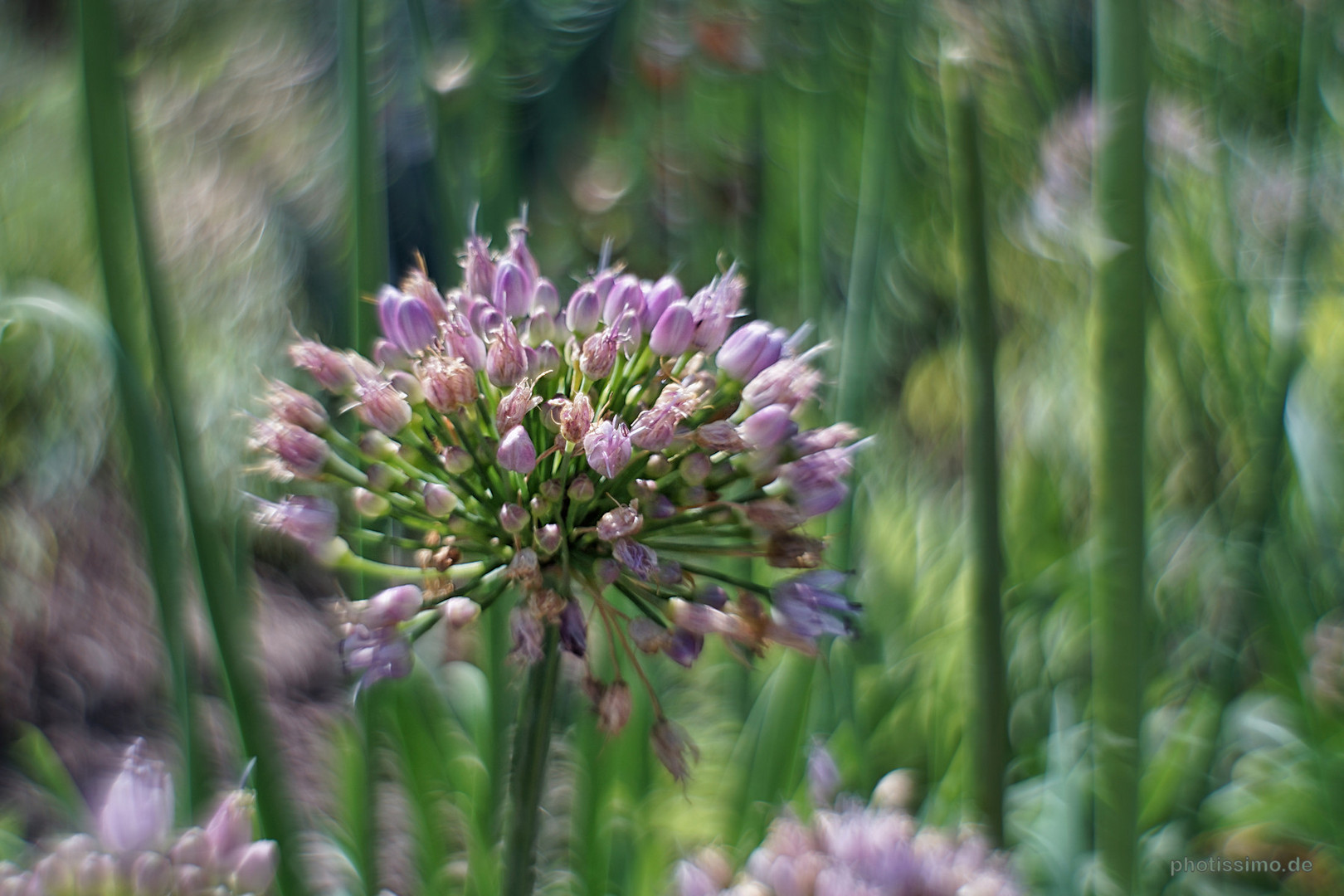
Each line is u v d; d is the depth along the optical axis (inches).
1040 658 26.0
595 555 16.3
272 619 33.9
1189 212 28.3
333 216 35.8
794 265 31.1
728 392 16.4
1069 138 27.3
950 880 17.4
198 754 17.1
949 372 36.2
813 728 20.5
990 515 17.5
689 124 25.4
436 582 16.2
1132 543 16.9
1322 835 22.0
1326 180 24.3
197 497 16.9
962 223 17.2
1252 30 27.7
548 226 29.2
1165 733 23.5
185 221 34.8
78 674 32.4
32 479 34.0
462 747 22.8
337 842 21.5
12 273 32.8
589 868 19.2
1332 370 24.5
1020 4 30.0
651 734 16.3
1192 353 25.6
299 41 40.6
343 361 16.4
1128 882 17.2
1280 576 20.3
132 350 16.8
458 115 18.7
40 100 39.0
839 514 18.7
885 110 18.3
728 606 16.3
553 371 16.3
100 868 16.6
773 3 20.7
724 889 17.6
